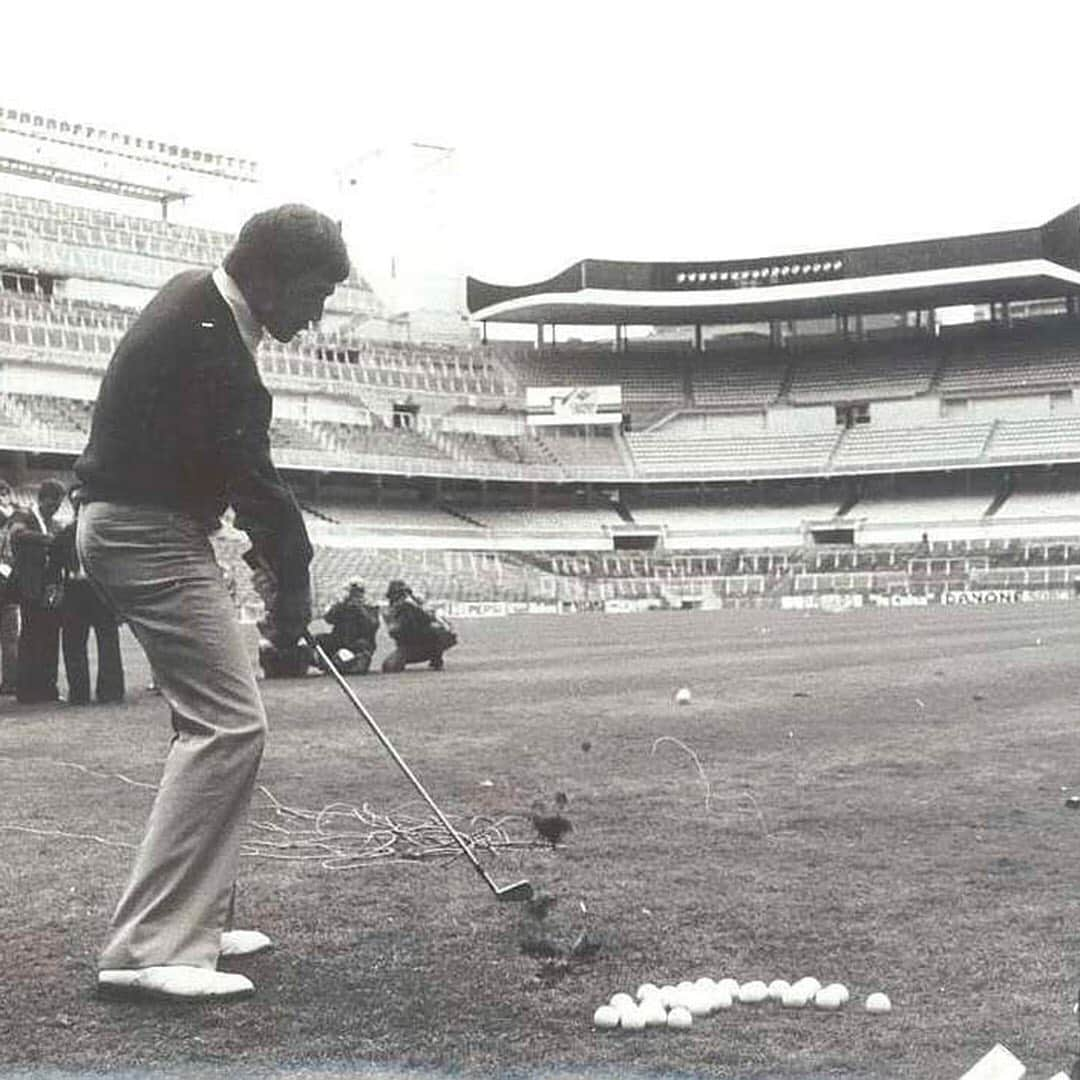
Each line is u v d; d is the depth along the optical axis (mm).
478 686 16312
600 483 73312
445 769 9125
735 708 13148
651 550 69438
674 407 77125
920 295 74938
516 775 8805
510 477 70375
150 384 4203
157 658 4324
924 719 11898
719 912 5082
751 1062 3516
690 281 75688
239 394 4227
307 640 4789
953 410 73375
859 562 65000
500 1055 3605
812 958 4461
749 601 63625
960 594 60656
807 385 76562
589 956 4512
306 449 63938
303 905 5305
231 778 4285
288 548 4445
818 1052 3582
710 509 73750
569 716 12594
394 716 12758
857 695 14391
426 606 19344
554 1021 3875
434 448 69500
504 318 79562
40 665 14641
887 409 74375
